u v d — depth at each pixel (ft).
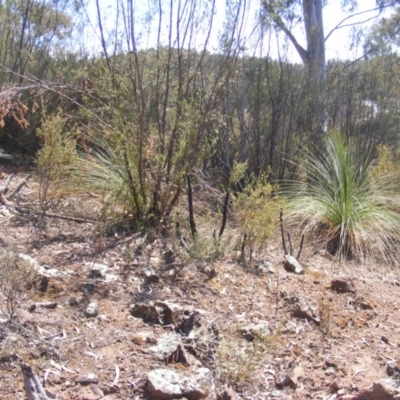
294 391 9.86
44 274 11.78
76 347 9.73
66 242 14.19
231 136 24.22
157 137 16.16
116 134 15.85
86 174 17.31
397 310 14.33
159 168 15.83
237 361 9.98
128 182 16.22
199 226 16.81
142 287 12.55
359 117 28.55
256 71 24.95
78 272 12.58
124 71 16.53
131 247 14.42
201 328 11.05
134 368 9.44
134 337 10.30
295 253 17.67
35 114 22.71
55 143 16.06
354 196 19.95
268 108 24.72
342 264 17.56
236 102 23.48
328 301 13.92
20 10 24.75
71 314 10.80
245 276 14.34
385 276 17.15
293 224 19.54
